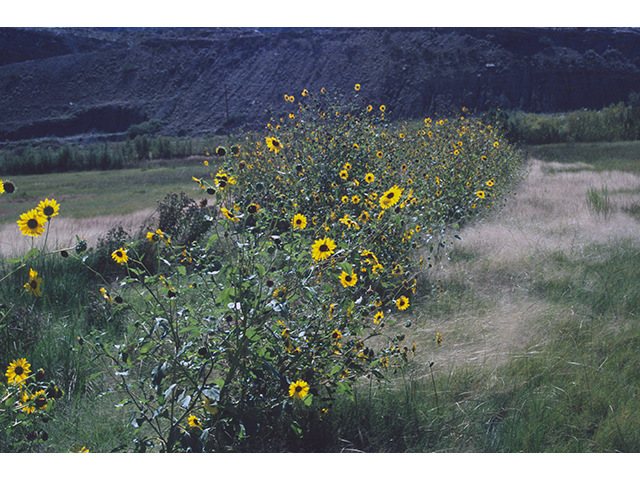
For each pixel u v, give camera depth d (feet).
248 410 7.53
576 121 114.73
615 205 28.27
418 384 10.05
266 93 354.74
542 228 23.15
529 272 17.19
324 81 333.42
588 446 8.38
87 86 422.82
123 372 7.57
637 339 11.97
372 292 10.72
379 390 9.78
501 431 8.81
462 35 316.81
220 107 363.35
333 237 11.32
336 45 355.36
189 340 7.73
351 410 9.16
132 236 24.32
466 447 8.37
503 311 13.91
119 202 62.18
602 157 68.85
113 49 465.06
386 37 335.06
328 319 9.24
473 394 9.84
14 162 168.86
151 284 8.17
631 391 9.83
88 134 378.53
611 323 13.04
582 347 11.69
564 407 9.34
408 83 294.87
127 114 386.32
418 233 16.90
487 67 291.17
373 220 12.60
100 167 170.19
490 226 23.57
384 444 8.52
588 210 27.02
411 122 44.93
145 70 424.87
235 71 392.47
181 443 6.83
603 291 15.25
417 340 12.21
